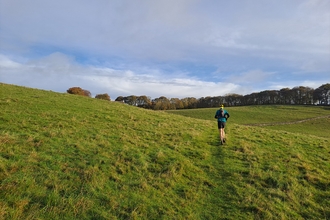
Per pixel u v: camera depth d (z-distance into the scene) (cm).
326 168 1050
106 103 2519
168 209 679
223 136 1357
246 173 955
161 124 1689
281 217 676
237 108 10269
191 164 995
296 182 891
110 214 623
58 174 765
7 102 1658
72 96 2602
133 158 969
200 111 8862
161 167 942
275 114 8144
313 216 700
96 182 748
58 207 613
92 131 1283
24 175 720
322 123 6644
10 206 582
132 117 1788
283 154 1204
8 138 969
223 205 730
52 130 1181
